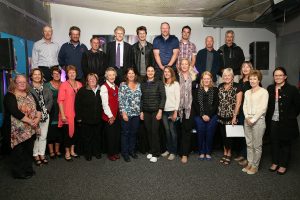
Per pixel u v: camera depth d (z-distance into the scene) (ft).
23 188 10.34
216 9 18.54
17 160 11.19
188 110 13.67
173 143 14.08
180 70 14.53
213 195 9.71
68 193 9.89
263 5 16.47
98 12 19.89
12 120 10.93
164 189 10.21
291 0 15.30
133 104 13.57
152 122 13.82
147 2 17.37
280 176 11.46
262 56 17.85
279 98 11.44
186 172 11.98
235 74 16.63
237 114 12.92
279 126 11.50
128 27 20.38
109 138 13.65
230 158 13.35
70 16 19.63
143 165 12.94
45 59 15.08
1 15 13.55
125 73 14.34
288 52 20.12
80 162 13.41
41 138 13.00
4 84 13.78
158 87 13.73
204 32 21.30
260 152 11.67
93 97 13.41
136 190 10.13
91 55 14.64
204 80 13.55
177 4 17.56
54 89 13.82
